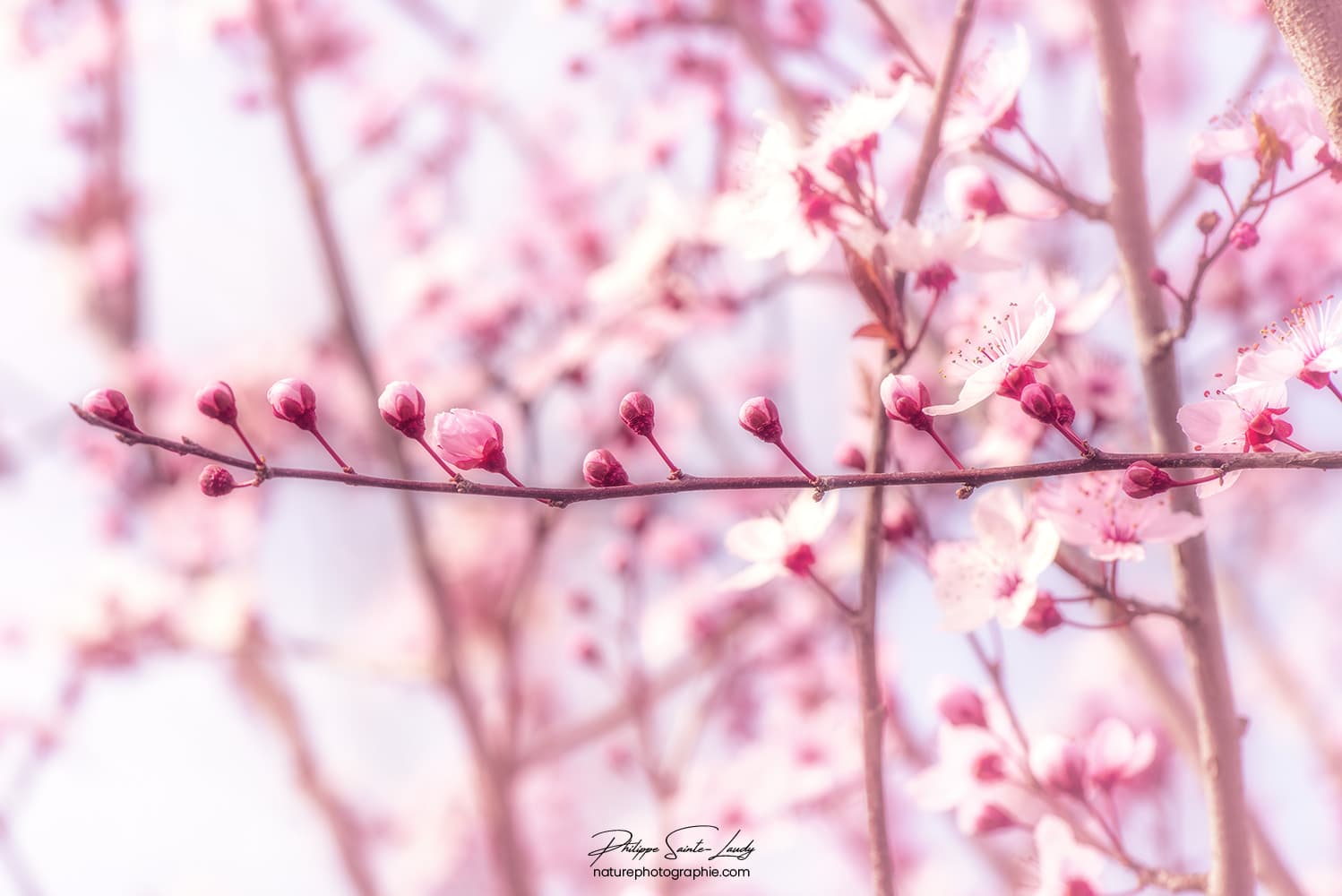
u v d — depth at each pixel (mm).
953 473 649
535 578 1203
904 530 723
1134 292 707
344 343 1203
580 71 1108
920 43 1123
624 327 997
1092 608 785
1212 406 657
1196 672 696
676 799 961
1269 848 746
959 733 730
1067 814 720
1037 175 709
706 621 1154
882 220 701
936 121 696
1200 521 683
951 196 716
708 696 1016
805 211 703
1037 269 731
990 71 709
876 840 690
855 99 706
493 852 1111
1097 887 703
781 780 917
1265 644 1169
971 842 839
